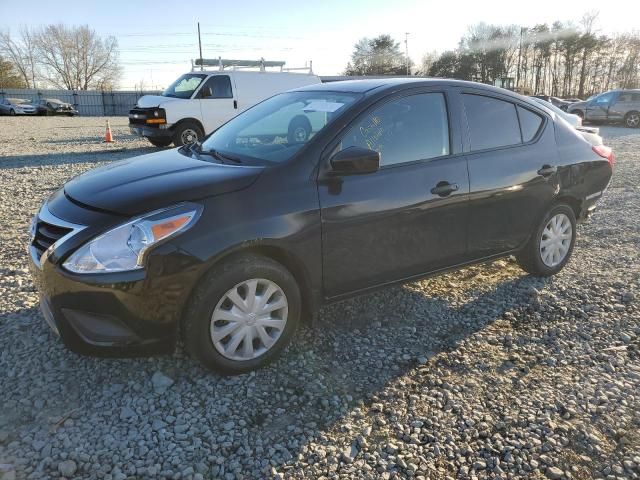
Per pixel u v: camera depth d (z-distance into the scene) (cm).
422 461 243
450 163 365
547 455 248
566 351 342
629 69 6406
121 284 257
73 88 7794
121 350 268
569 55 6644
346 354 331
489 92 404
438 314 391
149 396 281
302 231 299
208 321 279
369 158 298
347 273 326
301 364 317
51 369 301
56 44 7544
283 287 300
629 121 2289
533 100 445
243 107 1370
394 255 344
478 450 251
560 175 434
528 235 430
